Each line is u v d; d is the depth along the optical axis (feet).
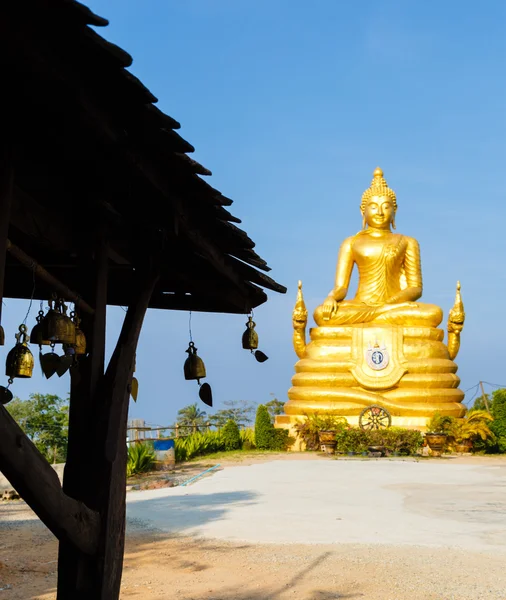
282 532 44.32
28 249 20.57
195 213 16.65
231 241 18.03
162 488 66.80
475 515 50.47
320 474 76.64
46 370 17.88
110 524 15.85
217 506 54.54
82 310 16.71
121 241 19.72
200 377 22.93
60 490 13.98
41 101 12.13
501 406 109.40
